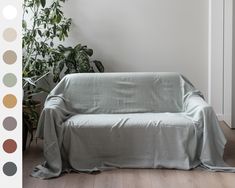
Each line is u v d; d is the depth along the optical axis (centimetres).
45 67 445
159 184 266
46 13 421
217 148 300
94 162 304
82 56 430
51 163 293
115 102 346
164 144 299
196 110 306
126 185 265
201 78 471
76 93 350
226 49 441
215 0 441
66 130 299
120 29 466
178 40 467
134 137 301
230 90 432
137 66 473
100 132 300
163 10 462
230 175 283
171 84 351
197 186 261
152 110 344
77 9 464
